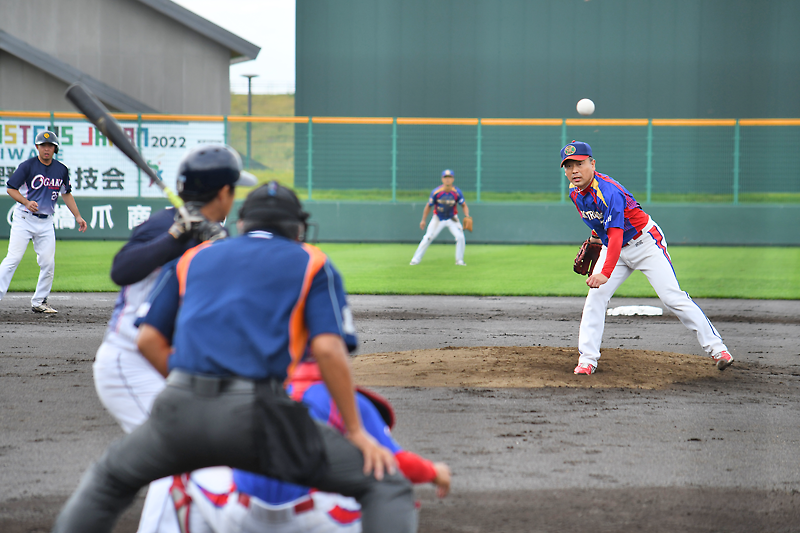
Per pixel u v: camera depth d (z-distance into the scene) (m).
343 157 58.78
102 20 65.19
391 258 43.81
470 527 8.12
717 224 52.97
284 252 5.91
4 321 22.34
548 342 20.11
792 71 60.06
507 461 10.32
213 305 5.71
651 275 15.78
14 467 9.94
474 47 60.88
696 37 60.50
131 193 52.66
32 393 13.98
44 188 22.78
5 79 61.97
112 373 7.30
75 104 7.79
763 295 29.97
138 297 7.31
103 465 5.92
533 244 53.94
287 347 5.69
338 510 6.37
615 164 59.31
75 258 41.38
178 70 66.12
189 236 7.09
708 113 60.72
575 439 11.36
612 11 60.81
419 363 16.75
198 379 5.58
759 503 8.88
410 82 60.78
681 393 14.36
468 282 33.66
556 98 61.31
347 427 5.80
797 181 57.00
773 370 16.58
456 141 58.50
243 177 7.52
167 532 6.91
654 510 8.64
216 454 5.59
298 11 60.22
